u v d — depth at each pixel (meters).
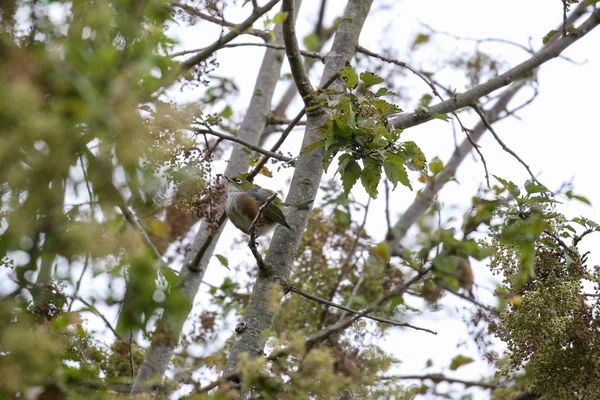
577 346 9.59
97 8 5.31
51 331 6.49
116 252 5.80
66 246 5.35
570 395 9.56
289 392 7.67
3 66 4.66
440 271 12.95
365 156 9.27
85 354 7.78
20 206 4.84
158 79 5.84
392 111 9.78
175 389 8.38
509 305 10.30
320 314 15.34
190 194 10.49
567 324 9.49
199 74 10.70
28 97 4.49
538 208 10.34
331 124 9.30
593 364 9.48
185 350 13.72
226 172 15.23
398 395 9.22
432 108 12.99
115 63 5.26
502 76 13.57
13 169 4.57
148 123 5.92
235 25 11.42
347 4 13.05
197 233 13.60
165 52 6.88
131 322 6.55
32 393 6.15
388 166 9.20
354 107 9.80
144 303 6.44
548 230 10.30
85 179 5.30
